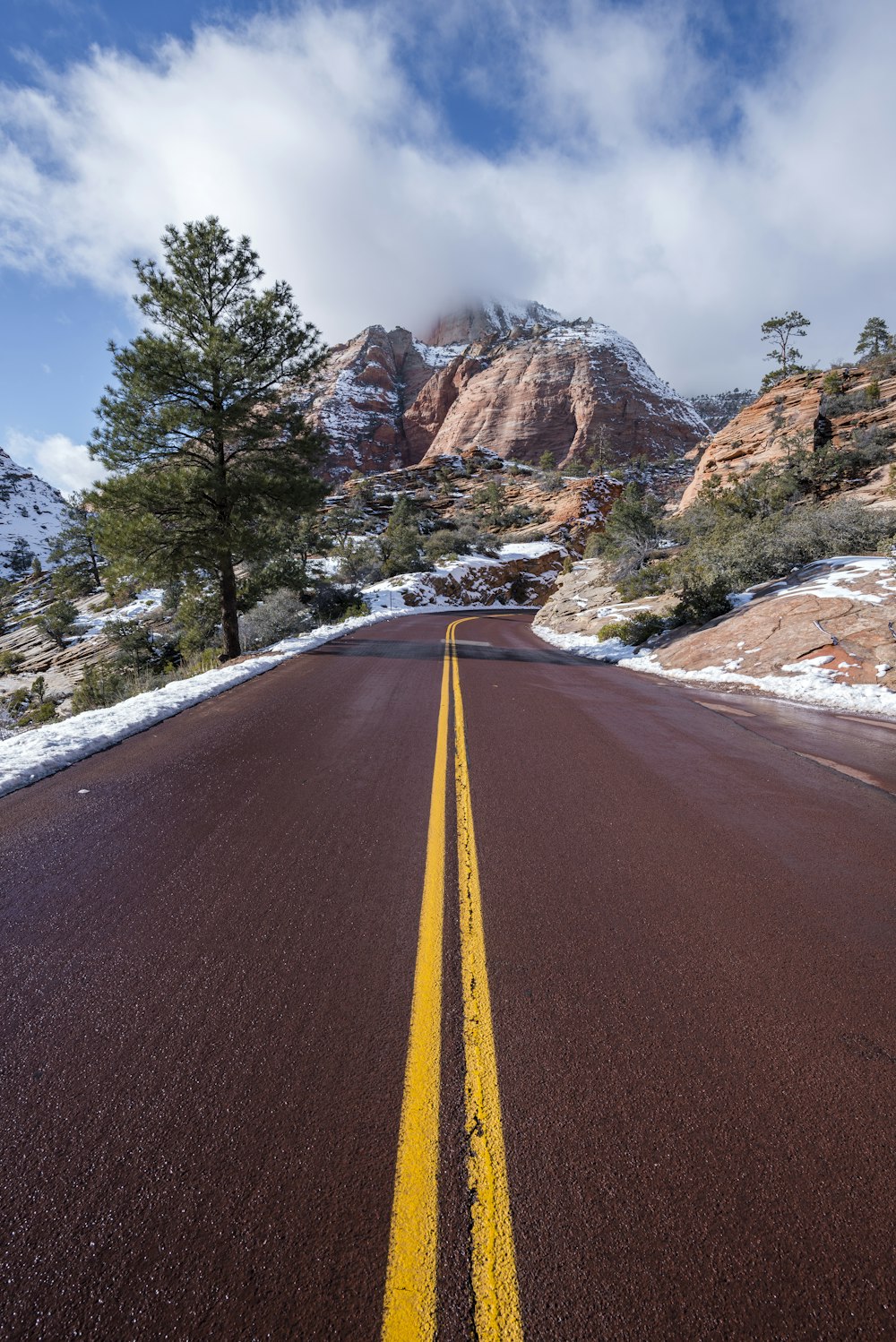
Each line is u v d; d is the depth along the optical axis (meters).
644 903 3.34
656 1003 2.52
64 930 3.00
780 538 15.98
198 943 2.90
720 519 22.59
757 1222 1.63
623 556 25.78
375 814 4.55
